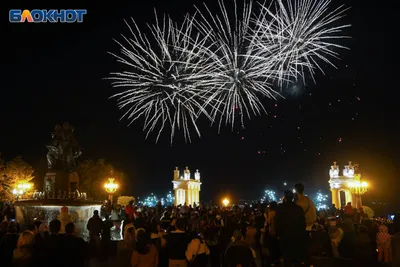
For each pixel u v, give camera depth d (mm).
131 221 17219
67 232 9914
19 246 10484
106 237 19438
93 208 25188
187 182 54469
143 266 10078
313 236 13273
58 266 9516
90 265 18016
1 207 31531
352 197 43250
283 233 9625
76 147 25984
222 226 19250
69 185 25312
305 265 9508
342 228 12922
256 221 16078
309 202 11359
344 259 11664
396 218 14758
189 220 19781
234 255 9398
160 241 14492
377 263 11875
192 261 11992
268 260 12961
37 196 25188
